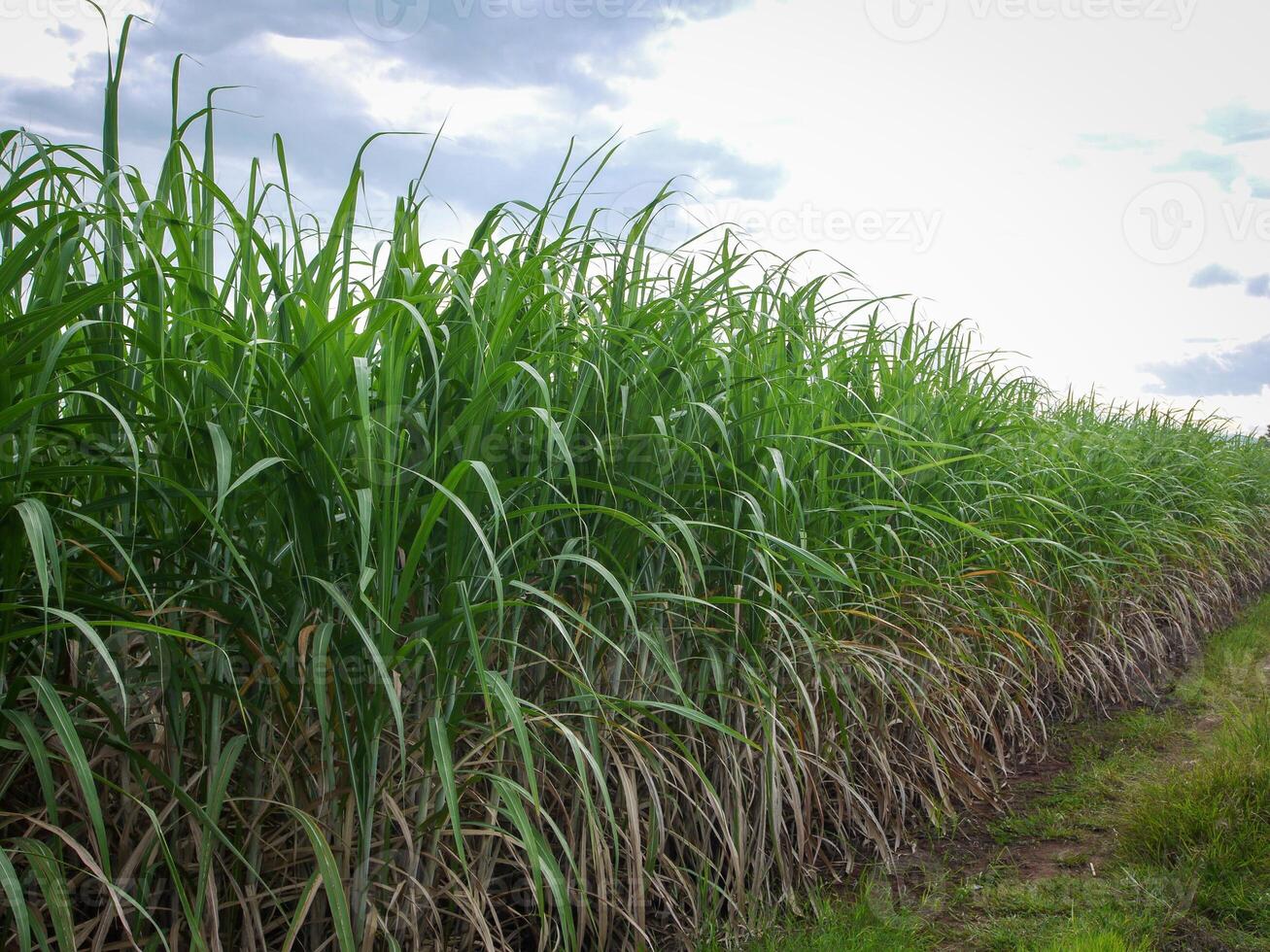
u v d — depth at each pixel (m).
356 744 1.90
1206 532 7.61
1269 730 4.34
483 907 2.32
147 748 1.78
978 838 3.74
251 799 1.80
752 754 2.94
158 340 1.63
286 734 1.89
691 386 2.67
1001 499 4.40
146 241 1.78
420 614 2.11
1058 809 4.07
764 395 2.99
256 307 1.82
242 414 1.75
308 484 1.70
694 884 2.81
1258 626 7.80
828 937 2.78
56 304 1.56
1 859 1.39
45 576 1.30
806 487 3.18
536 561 2.14
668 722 2.84
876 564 3.43
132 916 1.83
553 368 2.35
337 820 1.94
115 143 1.70
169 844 1.88
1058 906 3.14
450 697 2.01
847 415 3.62
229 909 1.91
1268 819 3.50
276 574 1.74
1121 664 5.84
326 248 1.86
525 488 2.19
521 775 2.36
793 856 3.14
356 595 1.79
